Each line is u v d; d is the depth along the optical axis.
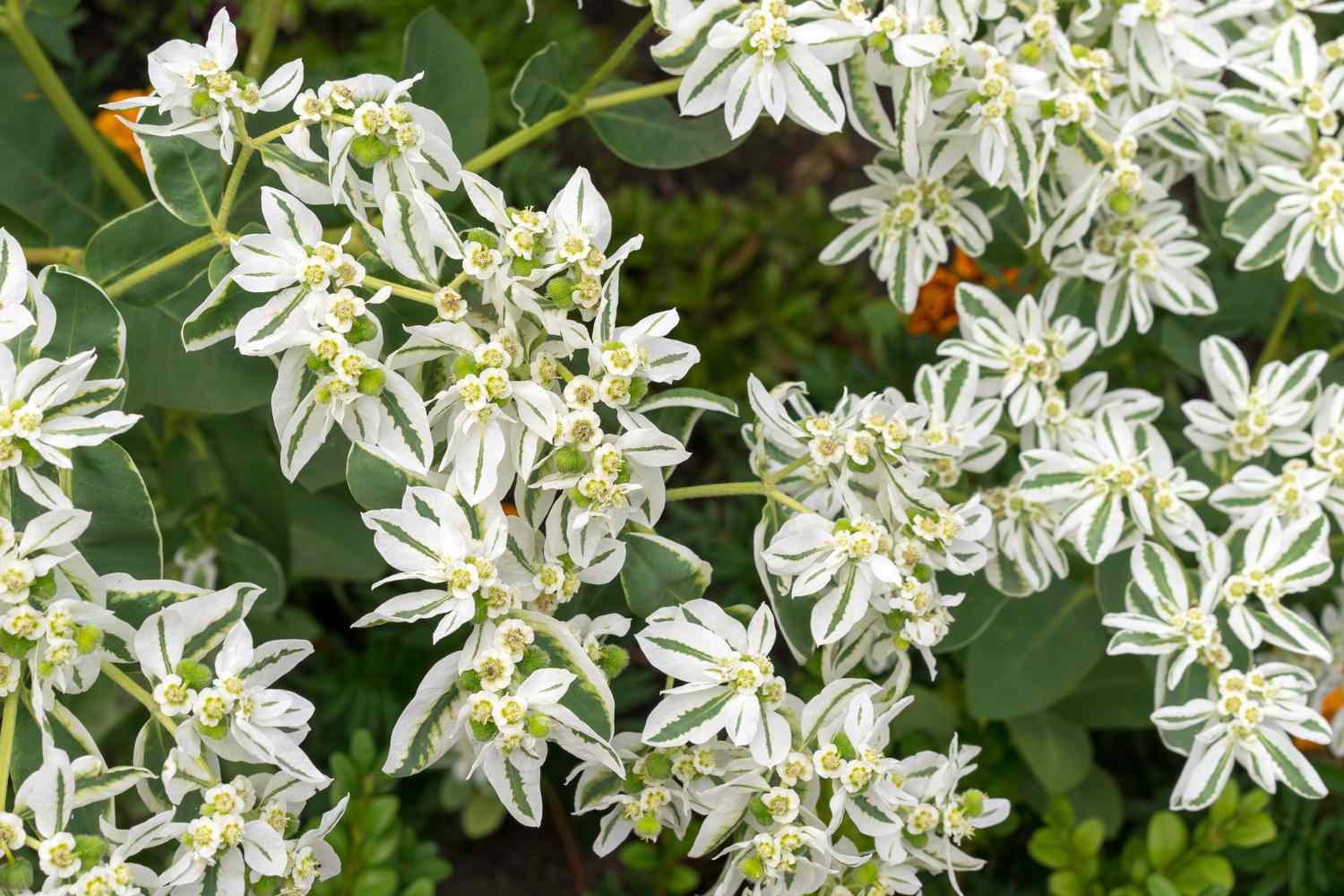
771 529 0.78
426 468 0.73
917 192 0.85
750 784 0.74
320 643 1.02
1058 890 0.90
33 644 0.71
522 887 1.03
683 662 0.74
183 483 0.91
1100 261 0.85
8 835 0.69
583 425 0.73
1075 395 0.85
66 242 0.89
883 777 0.75
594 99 0.85
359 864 0.88
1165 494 0.81
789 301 1.13
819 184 1.24
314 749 0.99
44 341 0.72
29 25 1.00
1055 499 0.82
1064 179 0.84
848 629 0.76
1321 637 0.80
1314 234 0.83
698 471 1.09
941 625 0.77
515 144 0.85
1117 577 0.84
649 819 0.76
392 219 0.73
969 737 0.95
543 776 1.02
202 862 0.71
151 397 0.78
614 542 0.75
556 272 0.74
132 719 0.89
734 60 0.78
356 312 0.73
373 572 0.94
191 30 1.20
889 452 0.77
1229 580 0.80
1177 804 0.80
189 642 0.72
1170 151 0.87
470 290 0.75
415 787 1.02
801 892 0.75
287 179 0.75
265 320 0.73
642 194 1.15
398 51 1.13
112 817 0.71
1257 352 1.08
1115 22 0.83
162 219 0.78
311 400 0.73
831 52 0.78
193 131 0.74
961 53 0.80
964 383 0.82
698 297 1.12
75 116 0.88
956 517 0.77
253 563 0.91
